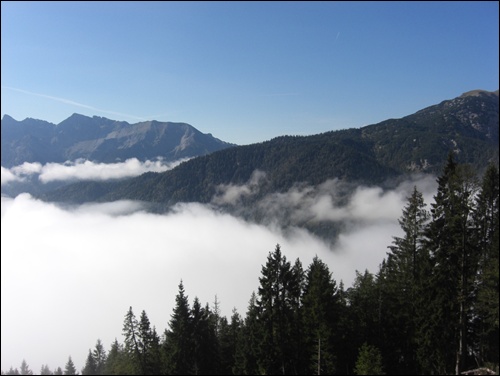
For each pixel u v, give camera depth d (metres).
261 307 42.81
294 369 41.94
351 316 42.53
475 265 30.59
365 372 33.84
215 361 48.53
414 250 39.22
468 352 34.84
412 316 37.94
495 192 31.23
